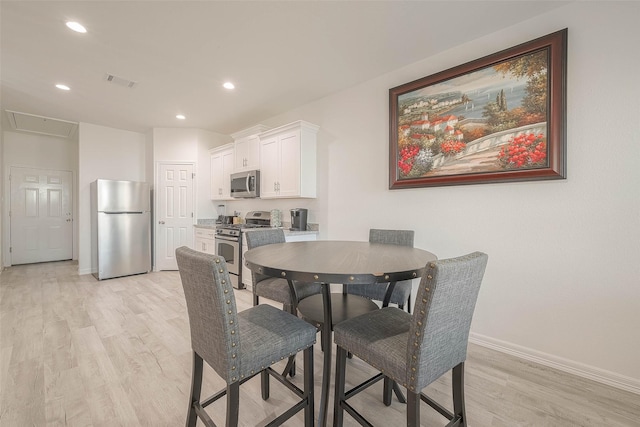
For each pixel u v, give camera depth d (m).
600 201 1.83
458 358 1.19
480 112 2.26
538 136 2.00
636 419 1.51
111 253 4.27
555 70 1.93
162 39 2.32
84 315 2.84
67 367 1.93
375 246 2.10
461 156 2.35
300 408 1.31
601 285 1.83
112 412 1.53
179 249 1.24
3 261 4.96
